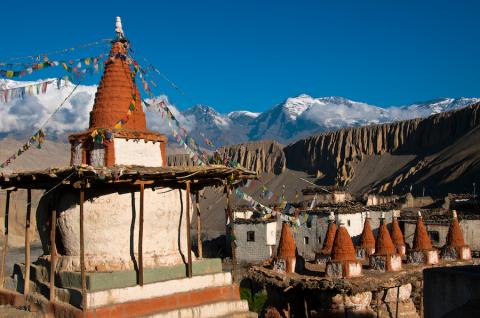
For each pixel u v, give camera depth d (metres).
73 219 19.17
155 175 18.23
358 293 31.80
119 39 20.94
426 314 16.94
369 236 41.91
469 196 76.38
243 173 20.94
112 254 18.98
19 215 100.38
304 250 61.75
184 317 19.03
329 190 78.94
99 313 17.12
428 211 66.56
